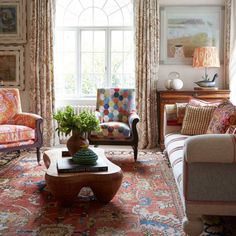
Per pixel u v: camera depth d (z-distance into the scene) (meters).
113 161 4.53
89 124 3.38
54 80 5.52
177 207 2.93
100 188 2.89
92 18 5.74
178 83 5.17
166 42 5.49
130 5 5.66
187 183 2.29
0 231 2.45
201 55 5.04
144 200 3.10
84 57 5.77
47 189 3.39
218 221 2.63
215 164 2.26
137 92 5.39
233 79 5.23
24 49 5.63
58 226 2.54
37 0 5.38
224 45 5.39
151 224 2.58
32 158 4.67
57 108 5.63
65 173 2.86
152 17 5.28
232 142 2.20
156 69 5.39
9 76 5.68
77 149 3.38
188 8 5.42
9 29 5.62
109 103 5.02
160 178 3.77
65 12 5.74
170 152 3.34
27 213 2.79
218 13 5.41
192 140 2.23
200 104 4.01
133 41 5.43
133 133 4.51
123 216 2.73
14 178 3.75
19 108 4.72
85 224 2.58
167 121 4.19
